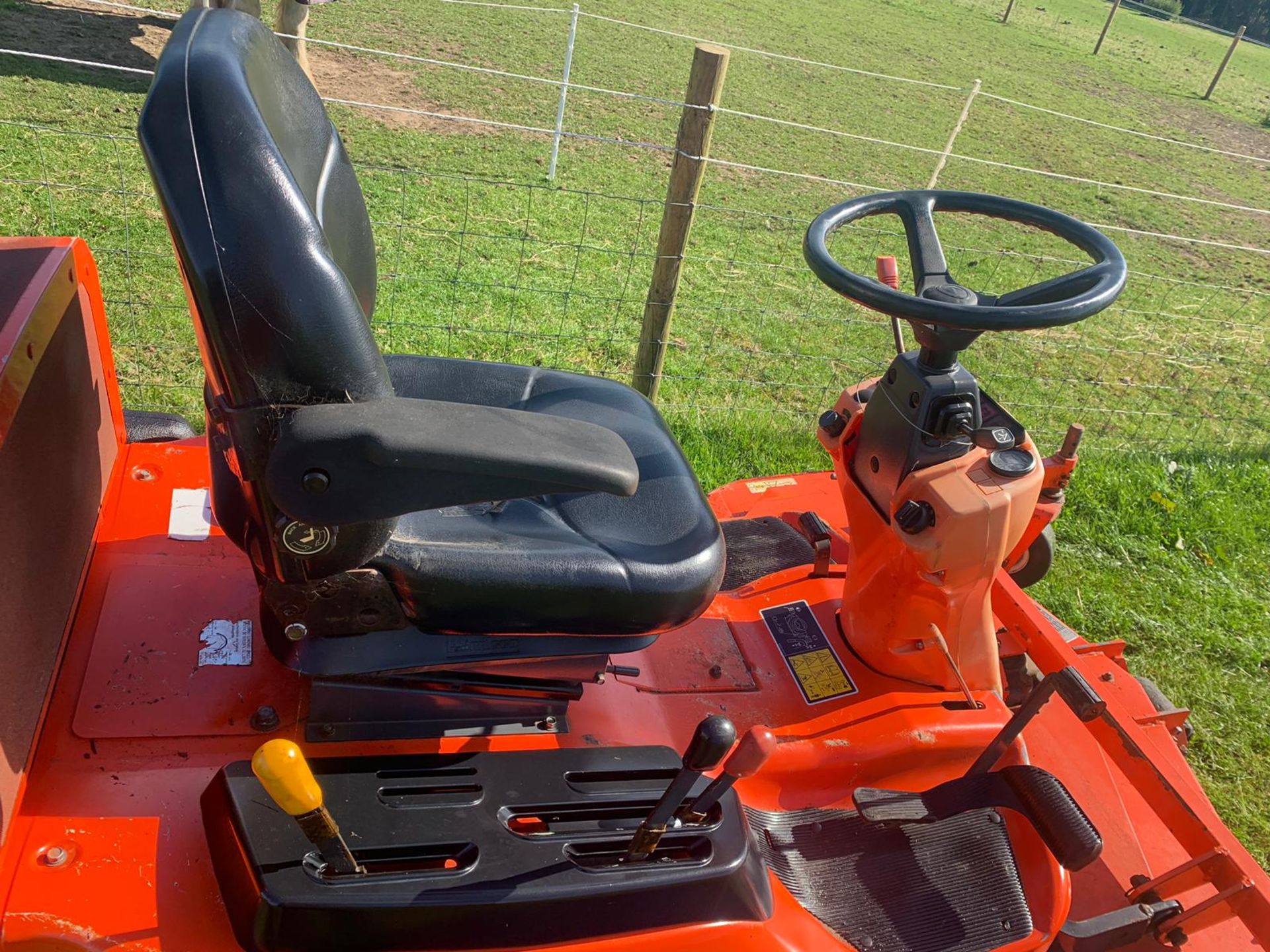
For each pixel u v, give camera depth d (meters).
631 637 1.60
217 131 1.17
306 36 8.04
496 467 1.25
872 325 5.18
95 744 1.42
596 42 9.96
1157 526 3.88
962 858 1.81
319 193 1.55
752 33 12.16
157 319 3.86
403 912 1.26
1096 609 3.39
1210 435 4.88
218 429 1.46
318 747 1.51
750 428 3.96
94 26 7.28
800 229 6.36
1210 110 14.40
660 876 1.38
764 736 1.36
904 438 1.85
